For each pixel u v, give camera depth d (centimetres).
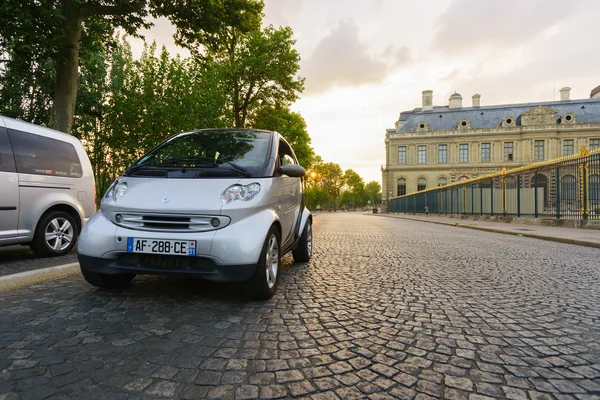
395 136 6269
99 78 1512
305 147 3531
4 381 168
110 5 980
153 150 390
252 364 190
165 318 259
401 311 288
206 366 187
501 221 1922
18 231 457
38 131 502
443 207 3055
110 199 306
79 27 884
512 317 276
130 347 208
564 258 601
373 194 16112
